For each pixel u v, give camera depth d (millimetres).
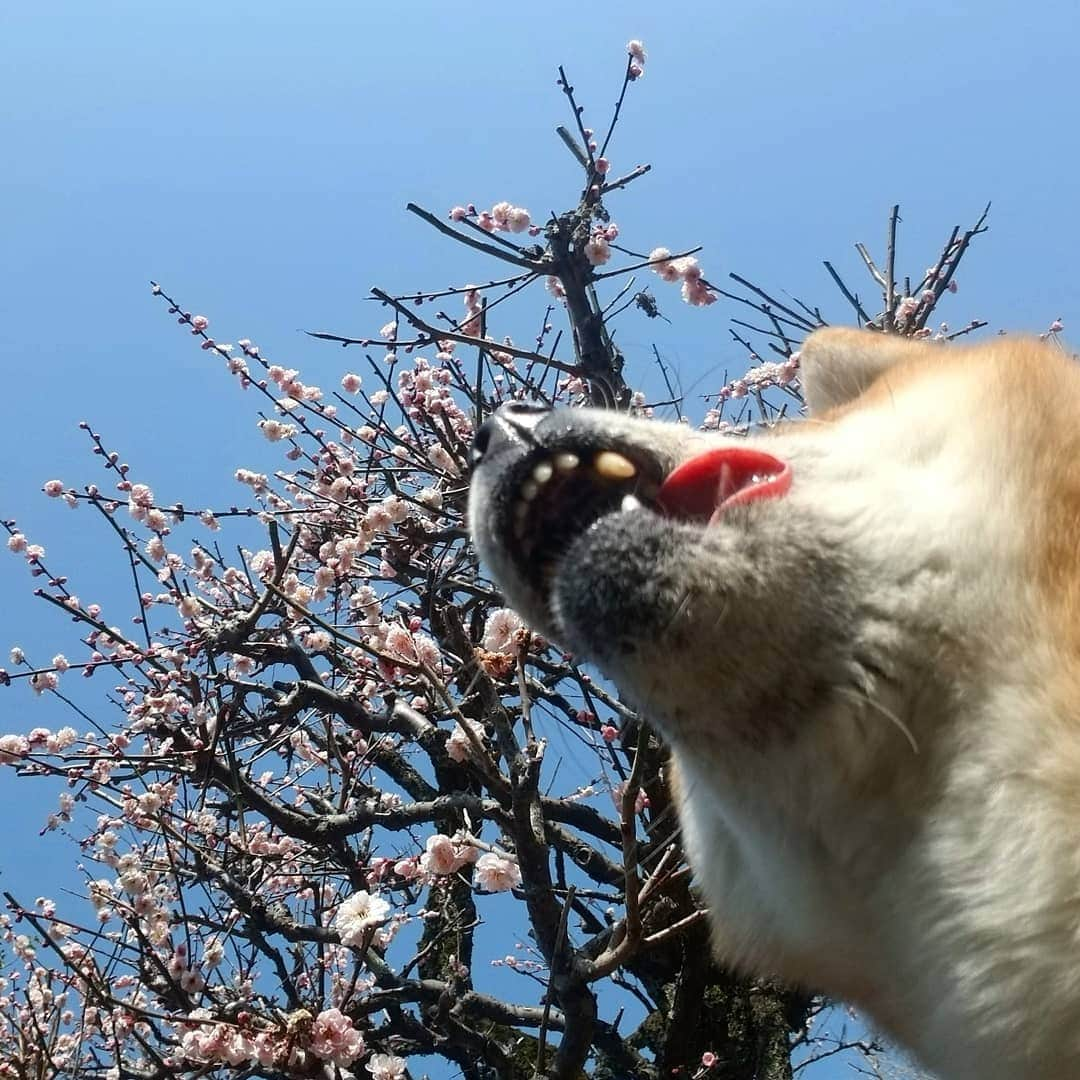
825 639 353
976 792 324
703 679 361
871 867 366
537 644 774
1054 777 301
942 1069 368
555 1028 922
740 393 1094
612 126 998
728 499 377
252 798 976
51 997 1020
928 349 502
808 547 356
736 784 390
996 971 310
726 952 488
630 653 364
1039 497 351
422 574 985
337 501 1010
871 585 353
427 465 997
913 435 413
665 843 711
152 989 896
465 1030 868
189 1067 818
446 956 1060
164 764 946
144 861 1028
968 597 342
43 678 1057
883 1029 436
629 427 446
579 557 377
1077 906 290
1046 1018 295
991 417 393
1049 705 312
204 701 1044
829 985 455
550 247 965
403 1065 777
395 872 922
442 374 1130
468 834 775
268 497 1181
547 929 716
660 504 426
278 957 898
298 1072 694
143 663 1104
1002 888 310
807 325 968
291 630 1087
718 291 985
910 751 344
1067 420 371
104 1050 1021
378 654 719
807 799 372
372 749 1053
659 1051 960
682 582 354
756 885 464
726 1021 976
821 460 419
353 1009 907
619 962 672
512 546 449
